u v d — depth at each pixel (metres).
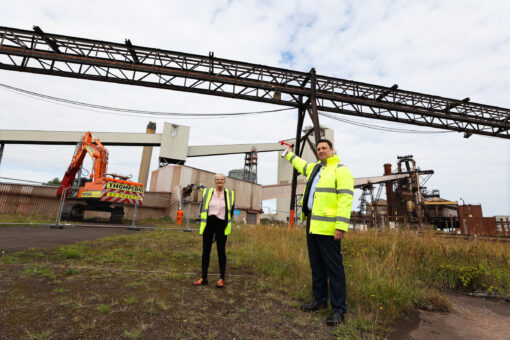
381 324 2.29
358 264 4.22
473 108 18.80
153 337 1.77
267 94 15.60
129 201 13.45
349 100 16.31
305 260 4.36
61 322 1.89
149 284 2.97
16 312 2.01
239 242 7.15
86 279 3.01
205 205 3.31
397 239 5.82
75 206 13.60
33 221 10.66
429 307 2.83
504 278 3.92
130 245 5.70
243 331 1.98
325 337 1.98
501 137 19.73
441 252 4.94
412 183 40.44
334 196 2.53
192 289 2.93
